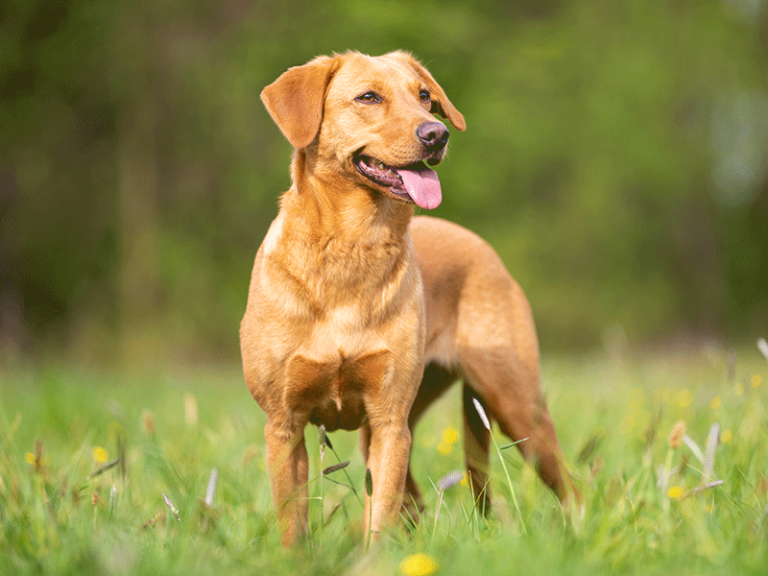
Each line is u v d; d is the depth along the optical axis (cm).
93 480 429
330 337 404
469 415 512
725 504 359
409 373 413
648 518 355
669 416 589
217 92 2014
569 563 302
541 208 2569
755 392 489
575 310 2473
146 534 354
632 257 2583
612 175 2452
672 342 2583
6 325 2092
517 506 345
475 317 502
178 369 1842
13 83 1991
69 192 2075
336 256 402
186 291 2038
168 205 2111
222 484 450
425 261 495
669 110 2500
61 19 1995
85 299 2138
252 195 2072
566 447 548
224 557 321
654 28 2459
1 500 383
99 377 1155
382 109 413
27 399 749
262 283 412
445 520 372
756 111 2677
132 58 1984
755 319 2750
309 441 578
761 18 2616
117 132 2066
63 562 305
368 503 376
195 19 2053
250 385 417
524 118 2244
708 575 296
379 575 294
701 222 2745
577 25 2448
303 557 332
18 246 2066
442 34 1973
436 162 416
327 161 415
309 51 1978
